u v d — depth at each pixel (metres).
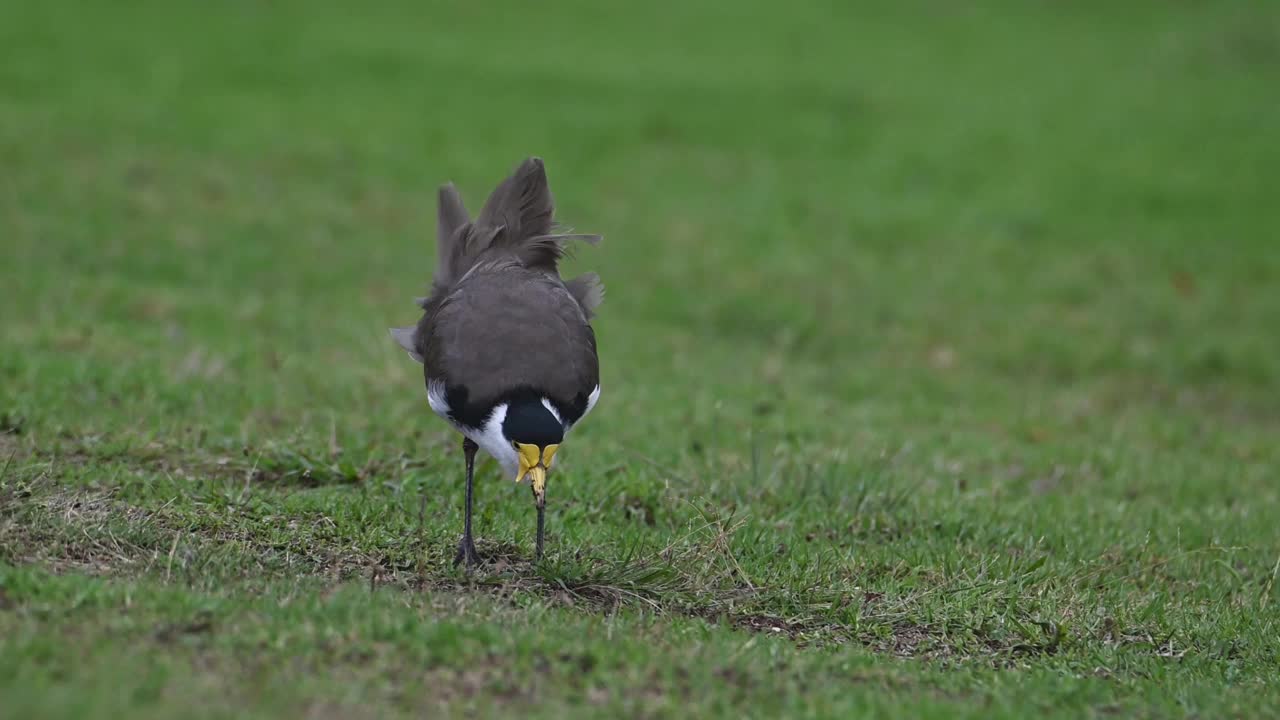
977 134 30.47
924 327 20.33
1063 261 23.70
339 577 8.69
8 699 5.92
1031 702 7.56
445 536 9.58
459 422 9.11
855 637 8.77
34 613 7.04
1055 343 19.92
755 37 37.44
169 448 10.94
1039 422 15.84
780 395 15.08
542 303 9.35
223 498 9.66
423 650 7.12
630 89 31.55
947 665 8.36
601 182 25.86
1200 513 12.14
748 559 9.69
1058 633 8.91
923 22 41.00
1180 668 8.58
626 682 7.09
